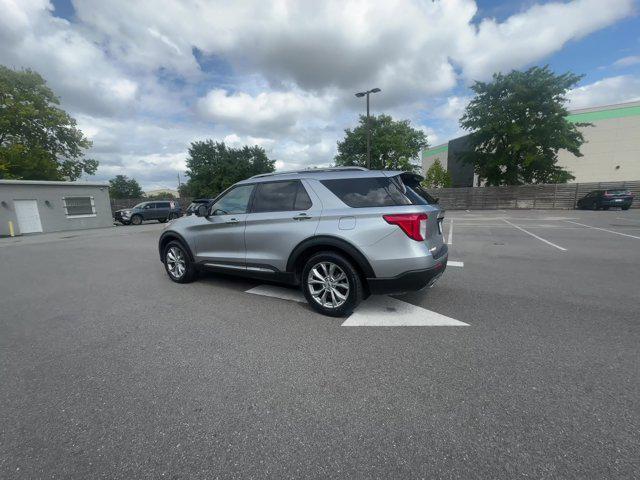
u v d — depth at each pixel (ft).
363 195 11.65
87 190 72.38
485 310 12.54
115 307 13.85
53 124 88.69
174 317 12.47
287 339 10.32
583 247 26.40
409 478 5.22
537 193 87.20
